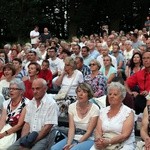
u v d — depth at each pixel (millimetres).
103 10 31875
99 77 8039
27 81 8008
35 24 29672
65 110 7438
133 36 14695
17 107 6414
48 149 5898
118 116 5445
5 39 30656
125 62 11531
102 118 5570
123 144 5383
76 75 8305
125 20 32875
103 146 5328
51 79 9422
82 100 5758
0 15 29250
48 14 31516
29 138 5781
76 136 5816
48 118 5996
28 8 29266
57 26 32125
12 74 7914
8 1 29047
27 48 13953
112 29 31734
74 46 11406
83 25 31906
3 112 6492
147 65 7648
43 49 14289
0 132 6262
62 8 31578
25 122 6191
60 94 8102
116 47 11297
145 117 5500
